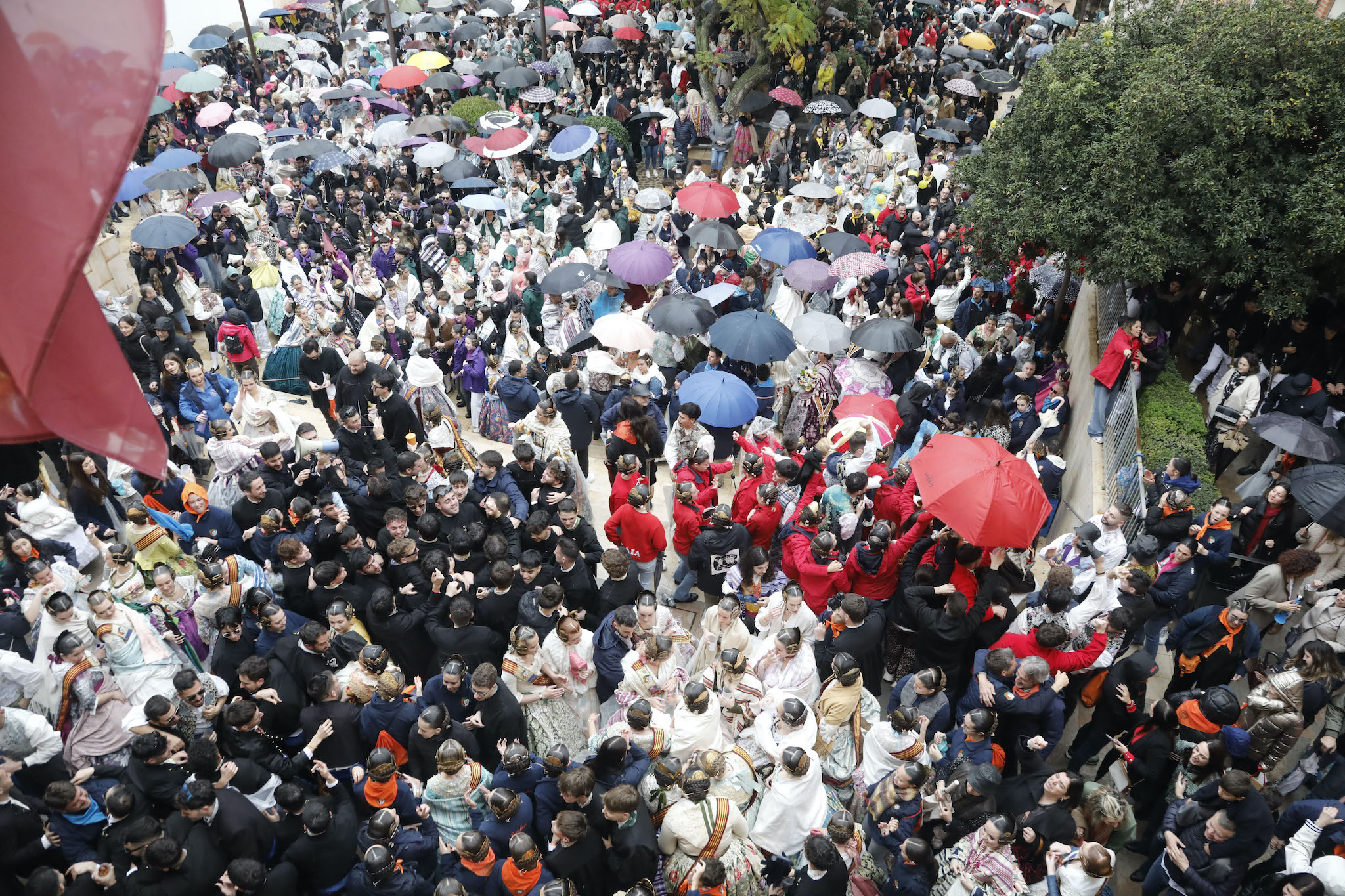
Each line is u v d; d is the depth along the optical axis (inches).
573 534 325.4
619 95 1028.5
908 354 510.3
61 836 227.1
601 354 431.5
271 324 569.3
